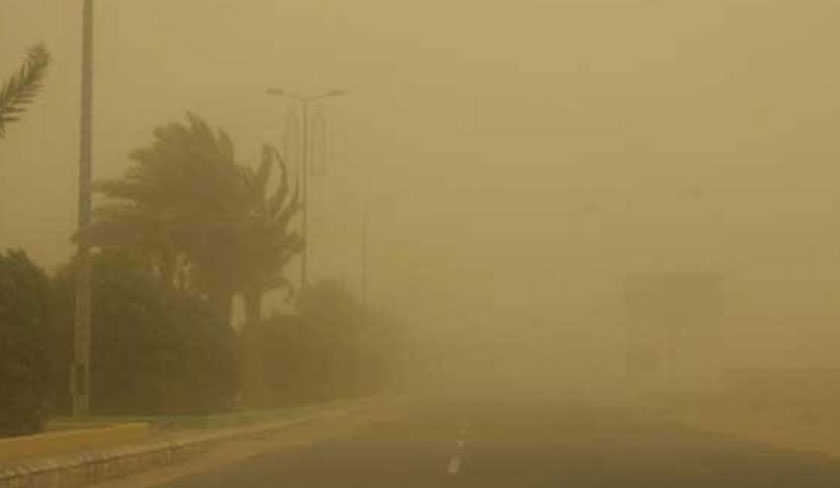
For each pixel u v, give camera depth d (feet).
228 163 205.36
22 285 117.60
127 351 167.63
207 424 158.61
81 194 138.62
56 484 87.81
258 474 102.32
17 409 114.52
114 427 113.80
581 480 95.91
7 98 102.12
